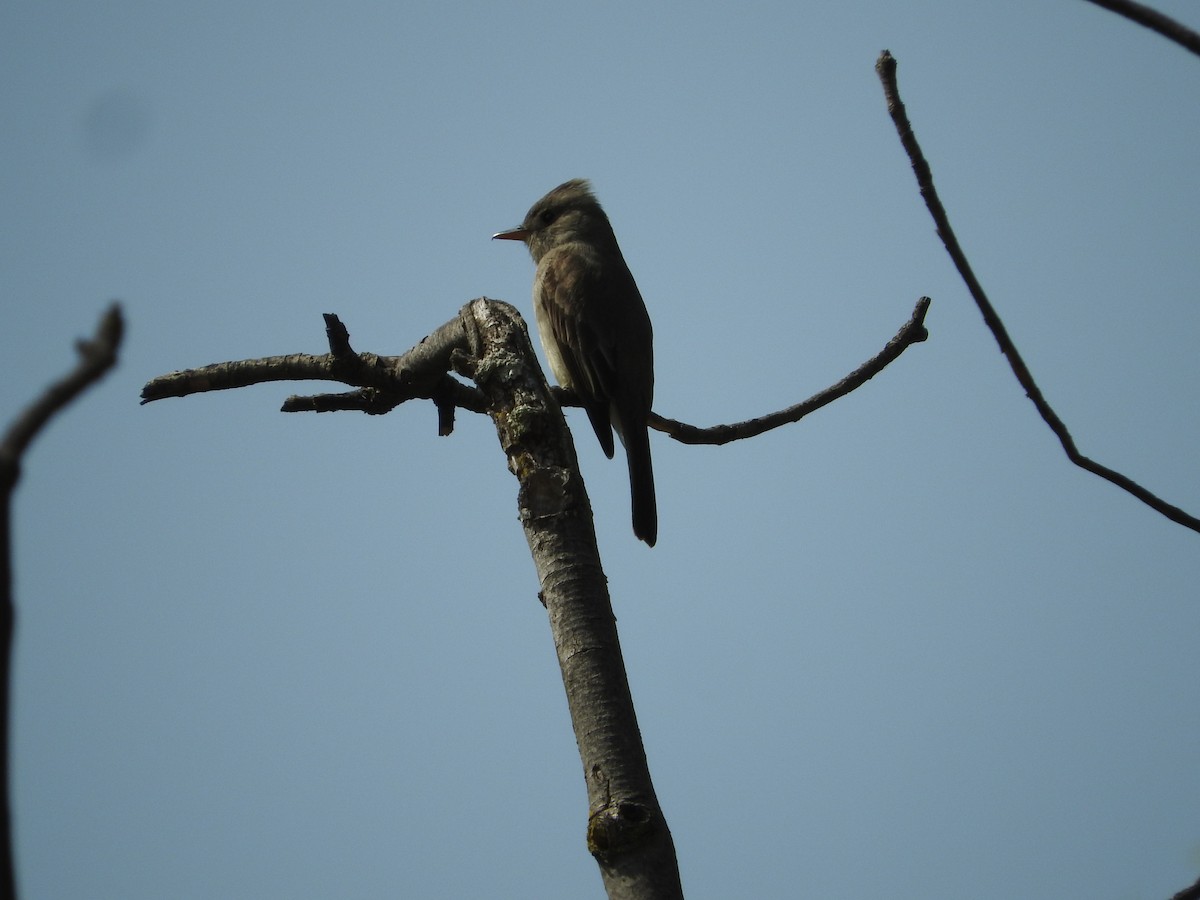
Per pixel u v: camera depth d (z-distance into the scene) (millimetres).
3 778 2363
